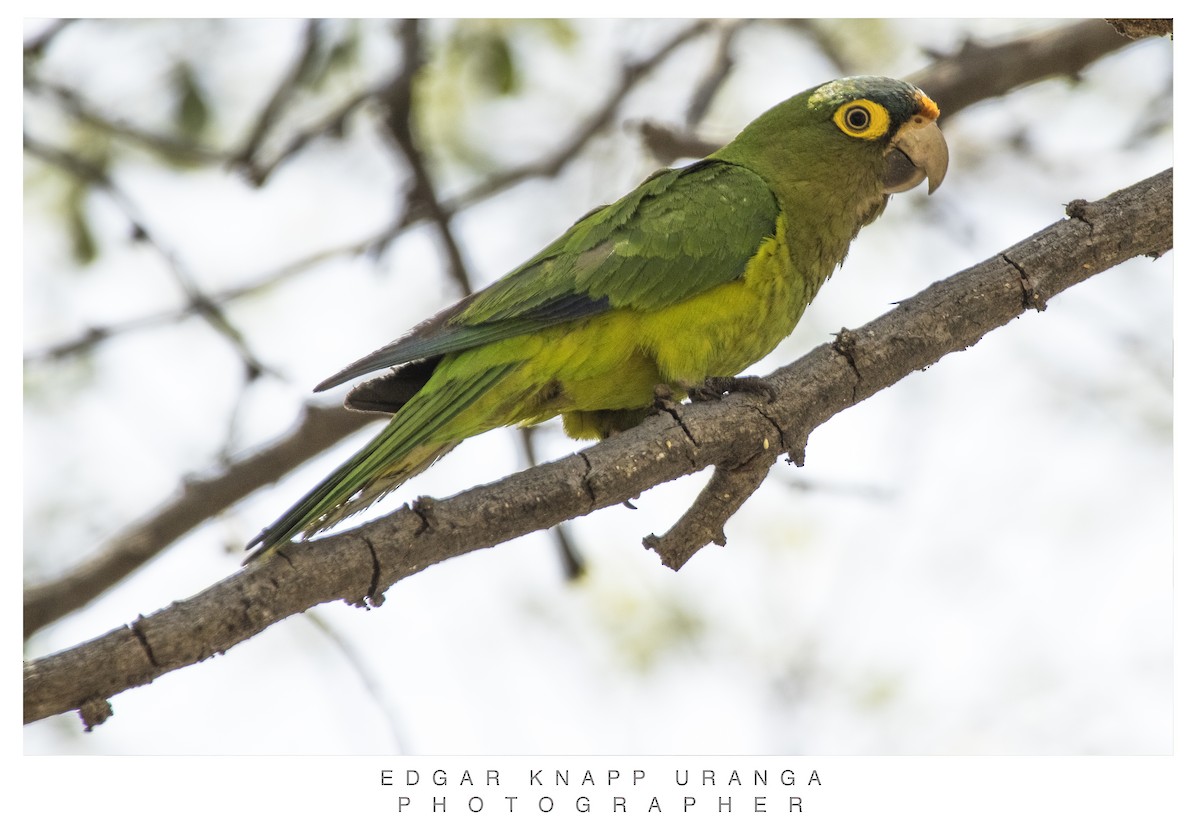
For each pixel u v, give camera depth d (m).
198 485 11.52
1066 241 8.29
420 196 12.49
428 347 9.32
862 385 8.04
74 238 13.49
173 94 13.73
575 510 7.21
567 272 9.50
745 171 10.34
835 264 10.93
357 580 6.63
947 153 10.87
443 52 13.55
